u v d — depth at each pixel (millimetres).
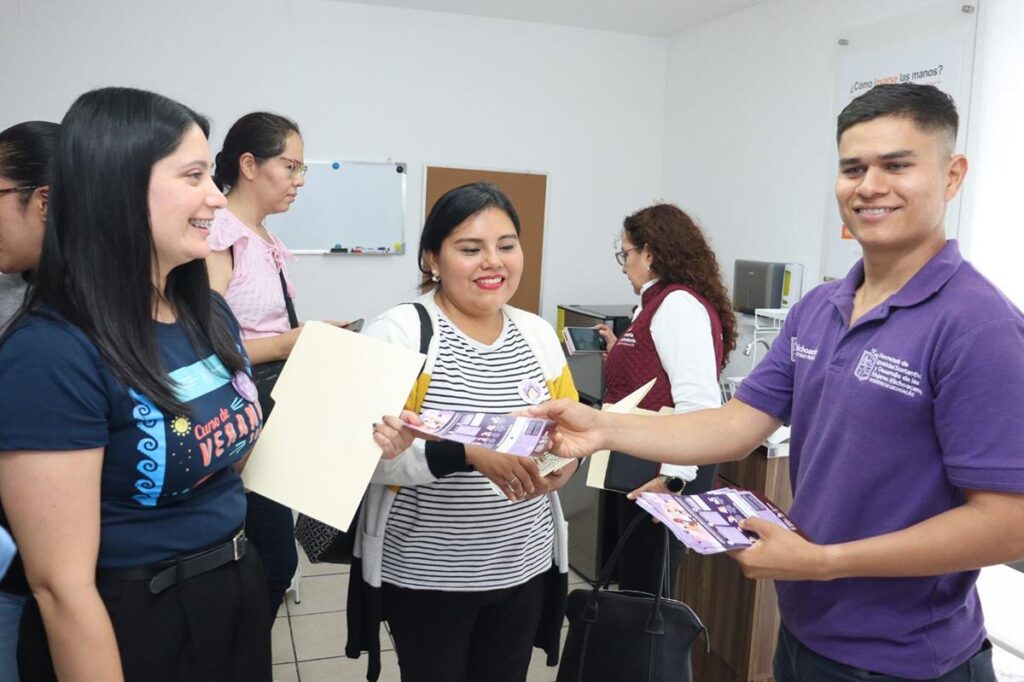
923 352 1113
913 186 1124
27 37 3541
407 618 1540
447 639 1540
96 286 1015
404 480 1448
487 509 1527
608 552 3316
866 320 1200
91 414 991
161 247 1079
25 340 972
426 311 1559
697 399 2004
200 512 1146
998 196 2596
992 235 2623
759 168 3770
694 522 1230
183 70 3758
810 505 1270
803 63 3463
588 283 4594
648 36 4508
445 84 4164
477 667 1652
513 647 1621
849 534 1198
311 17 3904
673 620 1624
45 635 1050
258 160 2115
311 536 1606
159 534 1093
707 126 4176
